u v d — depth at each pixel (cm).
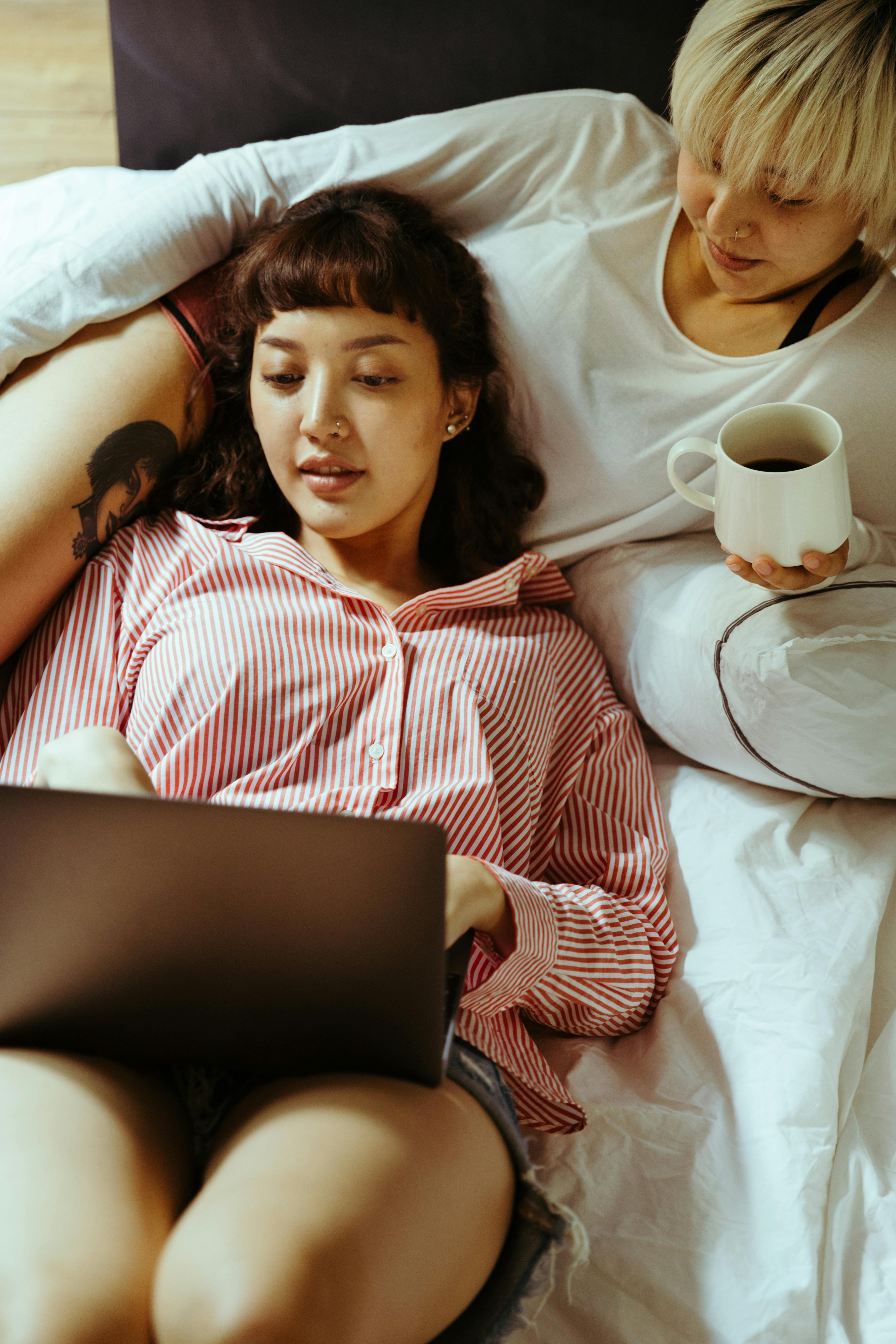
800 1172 93
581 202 142
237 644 114
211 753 109
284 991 75
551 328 138
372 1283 68
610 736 131
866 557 128
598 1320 85
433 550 147
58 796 69
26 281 128
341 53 160
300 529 135
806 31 101
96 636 121
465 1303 78
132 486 128
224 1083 85
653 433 137
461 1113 82
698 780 135
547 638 131
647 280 137
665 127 143
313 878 69
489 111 143
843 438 123
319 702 112
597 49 158
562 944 105
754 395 133
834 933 114
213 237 138
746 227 115
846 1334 85
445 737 113
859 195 109
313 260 118
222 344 133
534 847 124
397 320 121
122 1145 75
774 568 111
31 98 196
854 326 129
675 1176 95
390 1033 76
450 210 147
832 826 127
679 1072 103
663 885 120
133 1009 78
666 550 143
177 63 162
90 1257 67
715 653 122
